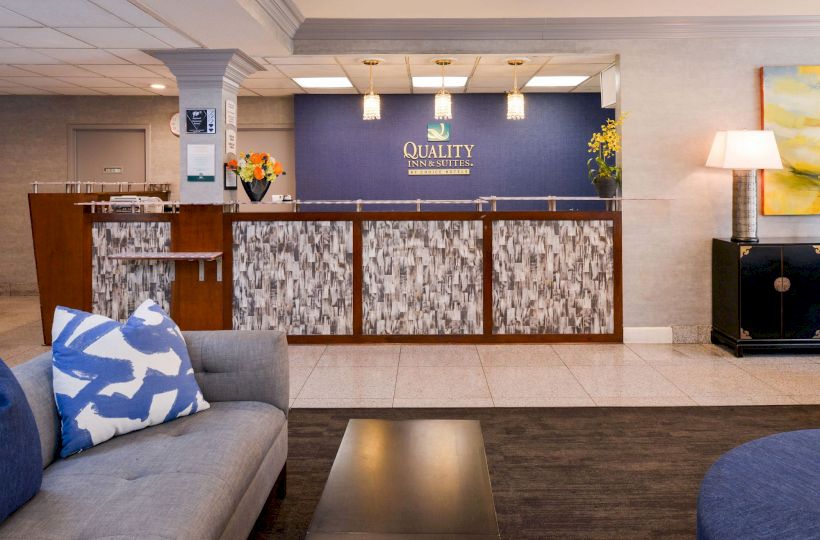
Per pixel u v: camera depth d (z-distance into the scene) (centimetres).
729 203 607
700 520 184
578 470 328
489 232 597
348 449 237
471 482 210
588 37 605
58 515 183
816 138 594
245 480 224
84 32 531
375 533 177
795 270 546
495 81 801
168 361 259
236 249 603
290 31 596
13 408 188
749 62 602
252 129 920
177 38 549
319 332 605
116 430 238
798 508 179
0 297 899
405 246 601
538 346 596
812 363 534
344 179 909
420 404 434
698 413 411
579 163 909
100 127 904
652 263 607
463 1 562
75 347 241
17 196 906
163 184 909
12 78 760
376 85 826
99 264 606
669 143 606
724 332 580
